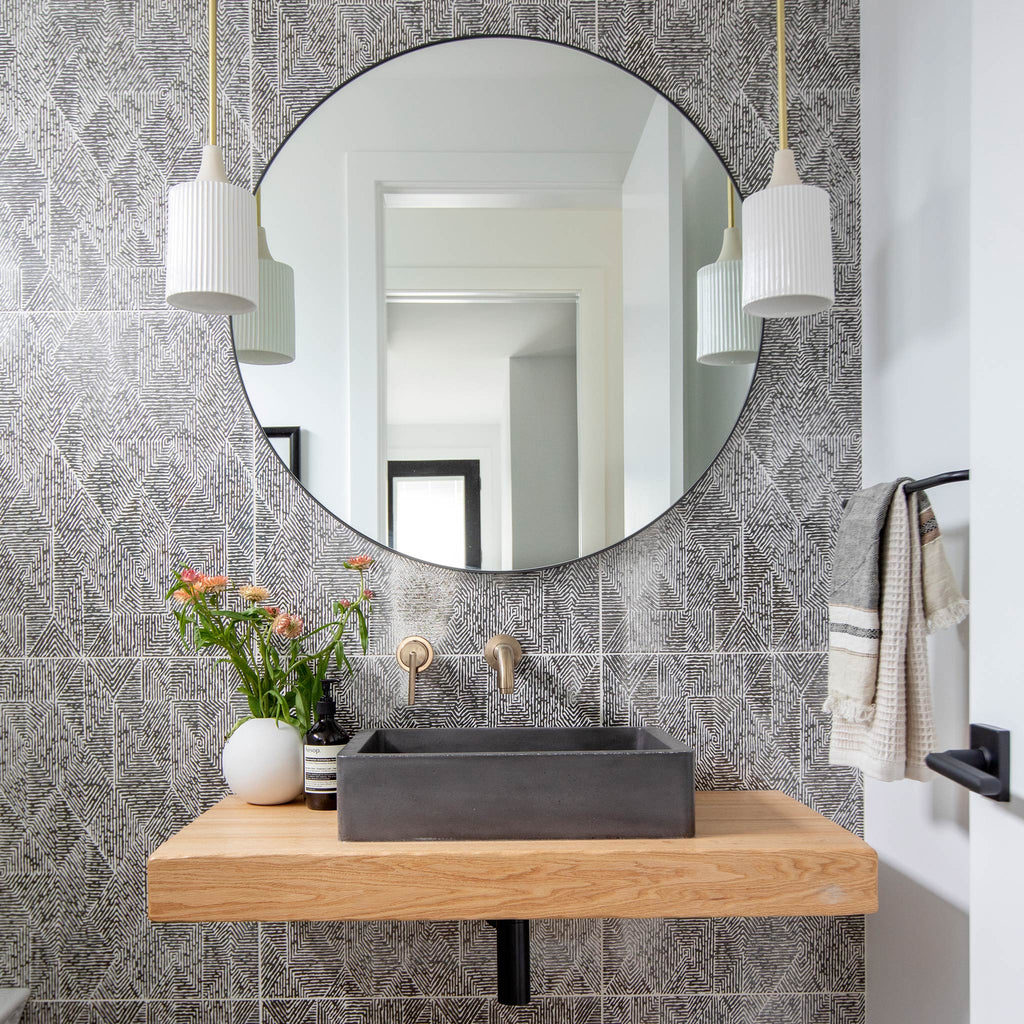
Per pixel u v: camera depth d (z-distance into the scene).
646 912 1.24
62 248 1.64
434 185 1.65
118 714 1.61
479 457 1.64
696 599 1.65
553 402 1.64
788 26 1.66
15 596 1.62
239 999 1.60
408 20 1.66
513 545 1.63
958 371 1.34
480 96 1.66
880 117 1.59
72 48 1.65
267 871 1.23
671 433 1.65
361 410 1.63
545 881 1.23
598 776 1.29
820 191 1.37
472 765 1.28
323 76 1.65
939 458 1.39
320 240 1.64
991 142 0.99
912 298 1.47
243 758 1.44
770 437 1.66
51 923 1.60
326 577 1.63
